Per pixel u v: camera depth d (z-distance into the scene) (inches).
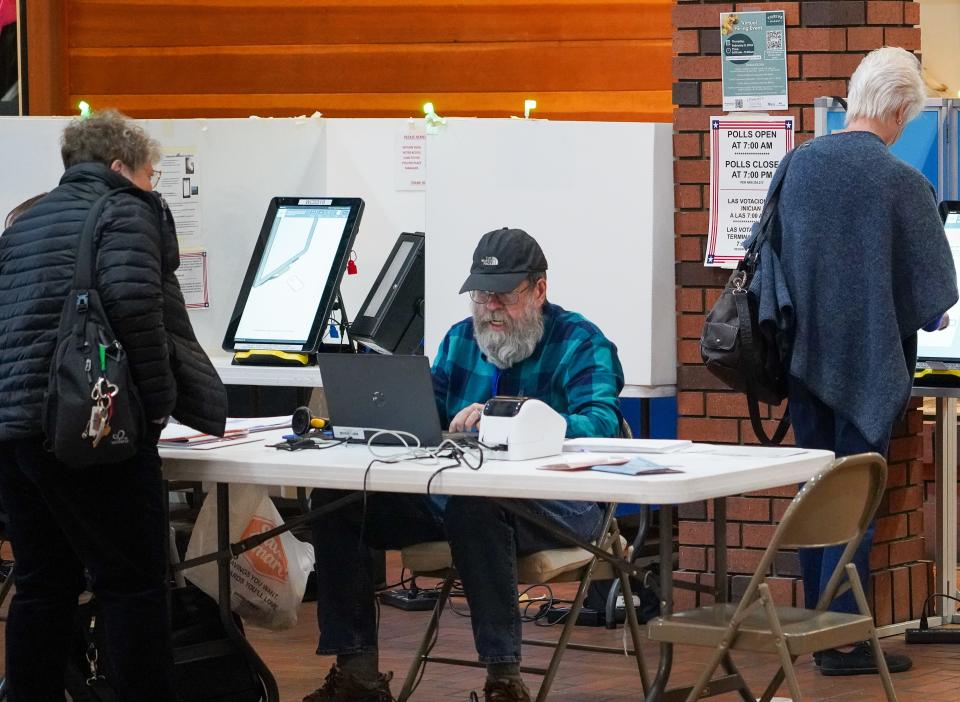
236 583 223.1
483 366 219.6
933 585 287.3
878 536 271.1
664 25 405.4
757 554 275.7
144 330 177.5
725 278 278.8
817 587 237.5
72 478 180.7
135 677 184.4
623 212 285.1
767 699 180.7
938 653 259.1
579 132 285.6
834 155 227.0
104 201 181.3
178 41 426.6
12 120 317.1
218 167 315.9
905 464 277.9
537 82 411.5
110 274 176.4
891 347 222.5
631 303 285.6
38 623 190.1
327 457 184.4
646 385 285.6
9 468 187.3
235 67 424.5
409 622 287.9
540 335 214.1
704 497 162.4
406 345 291.4
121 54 428.8
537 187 287.3
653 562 289.0
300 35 421.7
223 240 315.9
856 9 270.4
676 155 281.0
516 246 211.8
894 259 224.8
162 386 179.6
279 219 299.3
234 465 183.6
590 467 169.8
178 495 342.3
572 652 262.1
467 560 191.2
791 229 229.8
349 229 292.5
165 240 185.9
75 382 173.3
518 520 195.6
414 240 295.3
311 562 236.7
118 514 181.8
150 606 184.9
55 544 190.5
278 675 247.1
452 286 288.8
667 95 406.0
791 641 161.5
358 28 419.2
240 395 321.4
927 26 529.7
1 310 182.7
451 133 288.4
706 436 280.5
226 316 315.6
